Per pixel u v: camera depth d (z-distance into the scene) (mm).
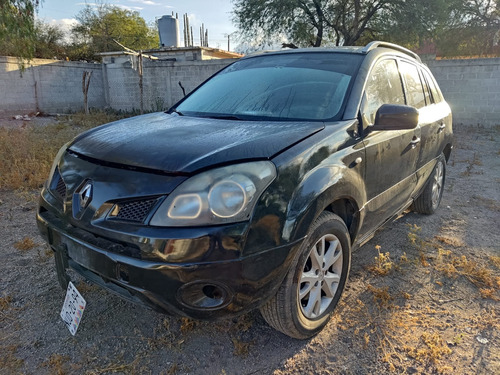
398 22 17391
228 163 2031
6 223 4320
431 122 4105
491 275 3381
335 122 2707
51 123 13695
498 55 22797
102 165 2219
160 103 18641
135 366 2303
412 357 2426
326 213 2477
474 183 6418
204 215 1910
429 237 4164
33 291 3035
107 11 33906
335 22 18953
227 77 3568
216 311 2004
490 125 13805
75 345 2475
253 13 18500
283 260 2100
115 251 1982
